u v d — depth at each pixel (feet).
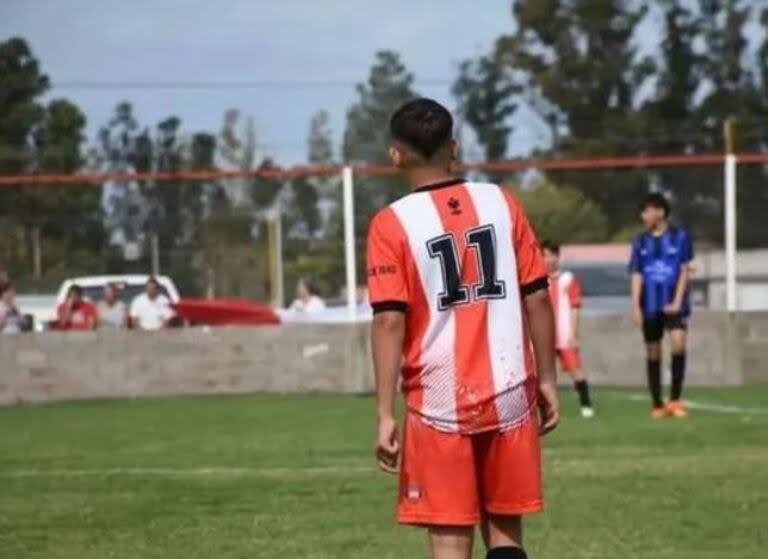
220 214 158.71
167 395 140.46
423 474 36.14
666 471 72.74
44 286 156.56
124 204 156.76
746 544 54.49
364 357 139.44
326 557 53.36
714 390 133.49
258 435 97.66
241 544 56.03
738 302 173.47
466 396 35.86
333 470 76.95
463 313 35.99
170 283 157.79
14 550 55.62
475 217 36.17
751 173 155.43
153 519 61.87
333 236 160.35
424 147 36.60
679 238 105.29
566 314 107.86
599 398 126.11
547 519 59.62
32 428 107.34
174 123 193.36
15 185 154.30
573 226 189.06
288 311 160.45
